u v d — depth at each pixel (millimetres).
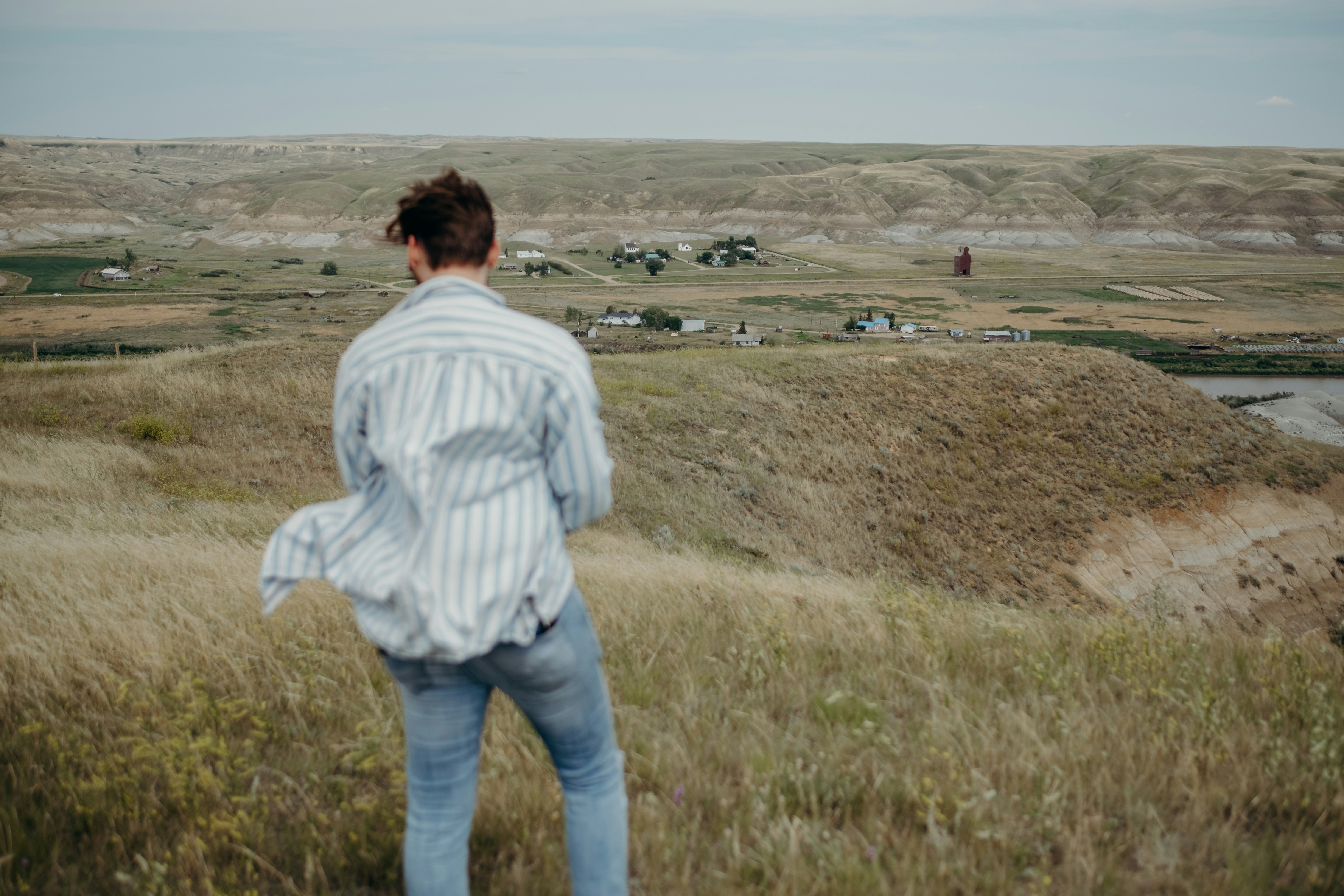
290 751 3182
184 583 5867
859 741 3215
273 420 19609
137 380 20812
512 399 1688
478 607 1622
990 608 7023
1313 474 28312
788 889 2301
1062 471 25500
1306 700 3816
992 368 29250
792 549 18109
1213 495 26375
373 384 1743
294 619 4758
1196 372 137125
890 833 2559
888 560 19719
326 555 1797
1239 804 2830
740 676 3945
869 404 25922
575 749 1993
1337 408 106000
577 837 2018
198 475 16172
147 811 2664
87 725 3326
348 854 2469
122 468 15516
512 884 2332
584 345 131750
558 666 1825
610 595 5902
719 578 7676
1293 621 23469
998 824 2645
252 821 2559
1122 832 2662
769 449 22219
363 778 3018
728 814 2697
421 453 1628
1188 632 5469
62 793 2770
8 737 3203
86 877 2383
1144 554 23672
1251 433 29891
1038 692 3908
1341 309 199875
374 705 3494
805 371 27297
